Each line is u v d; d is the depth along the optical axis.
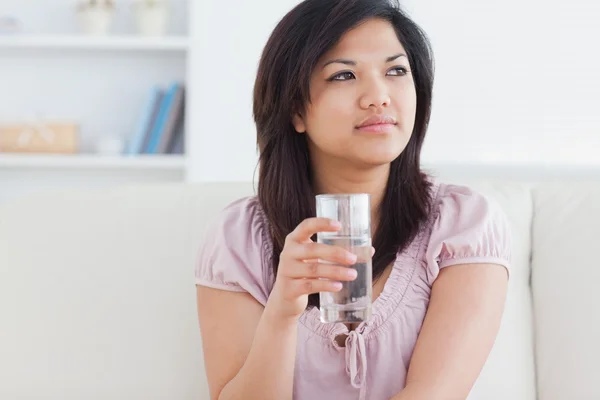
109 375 1.66
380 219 1.55
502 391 1.61
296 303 1.28
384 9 1.44
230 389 1.43
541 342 1.65
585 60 4.14
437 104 4.20
